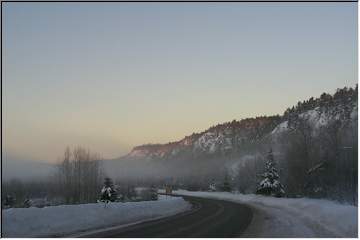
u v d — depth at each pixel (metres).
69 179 68.25
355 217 23.41
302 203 43.78
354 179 45.06
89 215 25.28
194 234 20.75
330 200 43.12
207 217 32.50
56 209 22.98
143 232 21.58
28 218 20.25
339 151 51.47
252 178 101.81
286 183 69.31
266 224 26.44
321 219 27.19
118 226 24.94
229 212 38.75
